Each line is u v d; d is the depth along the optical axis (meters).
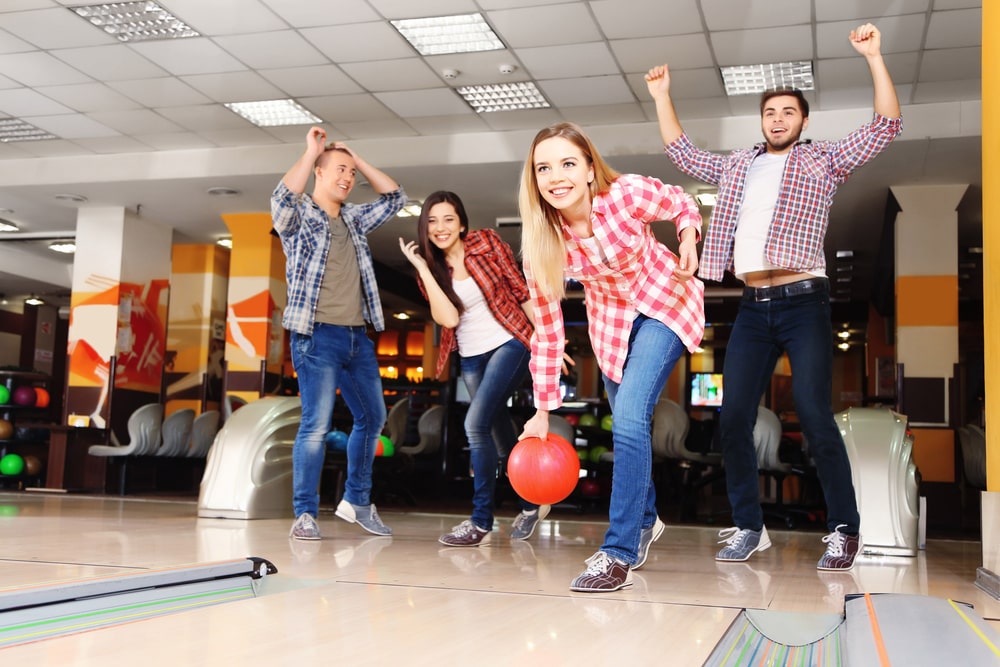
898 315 8.75
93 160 9.59
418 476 10.89
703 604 1.90
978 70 6.82
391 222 10.74
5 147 9.41
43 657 1.20
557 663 1.25
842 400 17.58
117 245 10.55
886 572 2.85
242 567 2.04
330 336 3.69
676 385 16.41
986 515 2.53
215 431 9.79
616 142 8.16
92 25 6.57
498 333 3.55
